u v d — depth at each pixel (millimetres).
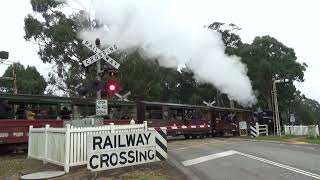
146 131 12625
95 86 13867
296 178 10844
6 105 18000
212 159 15273
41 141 13633
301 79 53094
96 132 12562
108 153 11445
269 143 25016
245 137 35406
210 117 34344
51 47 41594
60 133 12156
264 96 52625
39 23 41844
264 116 44250
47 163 13211
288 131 40344
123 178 10711
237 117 39219
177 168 12945
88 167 10930
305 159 15203
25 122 18172
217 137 35469
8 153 18391
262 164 13703
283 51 52031
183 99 65938
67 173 11453
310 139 31328
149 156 12656
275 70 50438
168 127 28344
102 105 13594
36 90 64938
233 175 11445
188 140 29000
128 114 25031
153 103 27016
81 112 21234
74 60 42719
